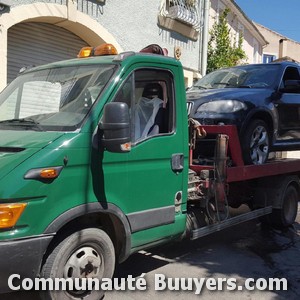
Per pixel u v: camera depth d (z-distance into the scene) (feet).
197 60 45.83
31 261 11.28
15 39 30.60
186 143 15.96
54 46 33.42
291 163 24.16
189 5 43.06
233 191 21.67
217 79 25.08
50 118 13.32
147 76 14.66
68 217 11.94
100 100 13.03
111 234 13.91
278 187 23.81
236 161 19.57
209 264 18.13
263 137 21.77
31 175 11.21
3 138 12.49
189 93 22.66
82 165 12.30
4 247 10.83
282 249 20.65
